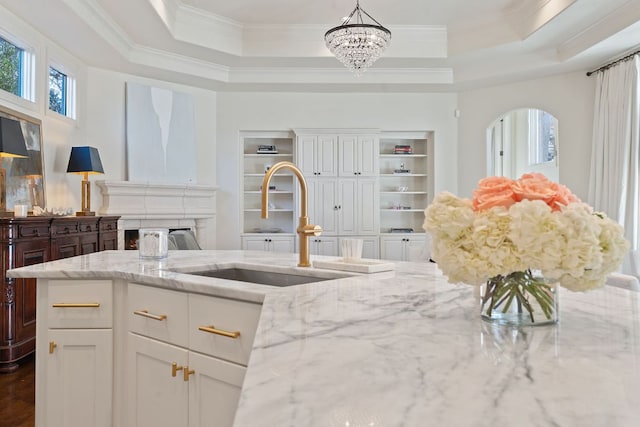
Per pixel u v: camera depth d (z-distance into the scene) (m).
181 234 4.47
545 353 0.80
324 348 0.83
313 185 6.67
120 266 2.08
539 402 0.58
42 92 4.58
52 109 4.87
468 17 5.48
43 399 1.96
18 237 3.46
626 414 0.55
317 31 5.76
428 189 7.07
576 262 0.92
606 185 5.33
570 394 0.61
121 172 5.82
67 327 1.96
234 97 6.79
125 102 5.87
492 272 0.96
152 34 5.09
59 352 1.95
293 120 6.82
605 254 0.96
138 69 5.71
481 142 6.68
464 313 1.13
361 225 6.69
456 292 1.45
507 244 0.97
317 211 6.66
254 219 7.12
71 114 5.21
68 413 1.95
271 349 0.83
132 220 5.76
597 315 1.10
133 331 1.89
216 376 1.59
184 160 6.32
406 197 7.30
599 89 5.55
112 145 5.75
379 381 0.66
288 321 1.05
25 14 4.11
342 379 0.67
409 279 1.74
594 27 4.87
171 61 5.75
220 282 1.64
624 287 1.74
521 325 0.99
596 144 5.53
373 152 6.73
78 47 4.93
